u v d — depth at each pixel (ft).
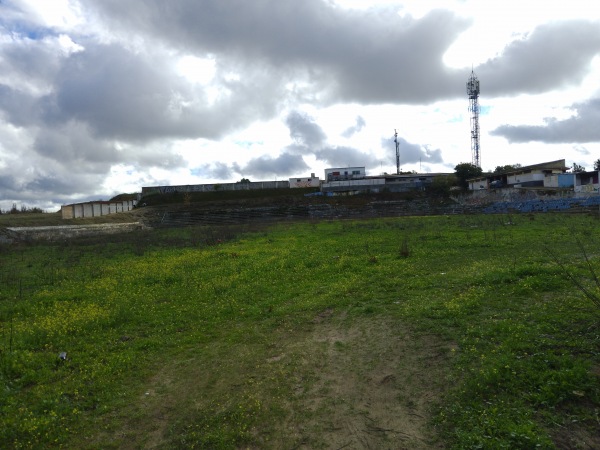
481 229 84.02
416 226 98.32
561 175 171.73
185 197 233.96
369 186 230.07
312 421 18.54
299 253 62.85
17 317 35.91
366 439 17.03
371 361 23.36
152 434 18.54
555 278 32.99
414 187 226.58
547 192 162.71
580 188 157.69
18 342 28.86
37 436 18.40
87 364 25.54
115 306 37.60
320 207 204.95
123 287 45.50
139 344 28.37
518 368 19.51
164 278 48.85
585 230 71.00
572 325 23.12
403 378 21.11
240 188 253.65
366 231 92.58
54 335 30.58
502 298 30.04
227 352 26.63
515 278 34.58
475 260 48.26
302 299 37.37
